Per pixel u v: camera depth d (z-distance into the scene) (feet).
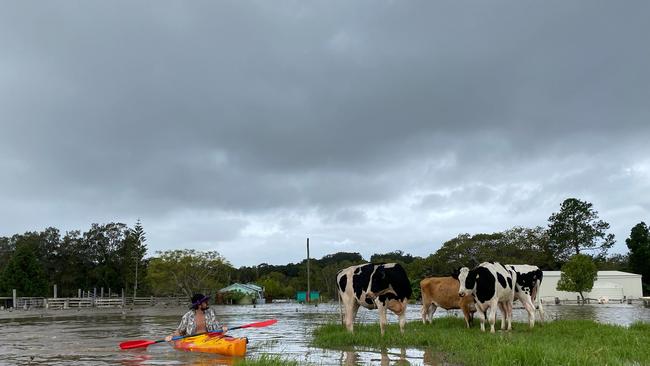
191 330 42.27
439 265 232.32
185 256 228.22
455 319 62.75
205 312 42.86
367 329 51.70
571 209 297.74
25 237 276.00
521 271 55.01
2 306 173.58
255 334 55.98
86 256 269.85
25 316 109.09
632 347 35.81
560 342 38.70
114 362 33.14
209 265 234.38
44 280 211.82
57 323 81.15
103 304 192.95
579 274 180.24
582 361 27.99
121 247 273.13
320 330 53.06
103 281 266.16
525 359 28.32
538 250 242.78
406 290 47.21
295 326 69.41
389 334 45.21
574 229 295.28
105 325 75.05
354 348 39.81
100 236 271.69
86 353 38.29
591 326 52.37
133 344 40.27
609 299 202.08
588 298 192.65
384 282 46.42
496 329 53.62
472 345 37.24
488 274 49.75
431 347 39.52
